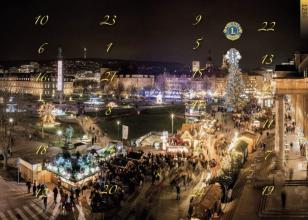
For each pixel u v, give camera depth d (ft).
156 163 175.32
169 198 135.95
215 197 110.01
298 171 146.30
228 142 223.71
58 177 153.17
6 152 184.34
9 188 148.56
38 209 126.62
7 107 354.54
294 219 104.47
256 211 111.45
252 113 348.38
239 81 396.98
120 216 119.44
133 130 331.77
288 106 335.47
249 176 146.41
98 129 314.76
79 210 125.59
